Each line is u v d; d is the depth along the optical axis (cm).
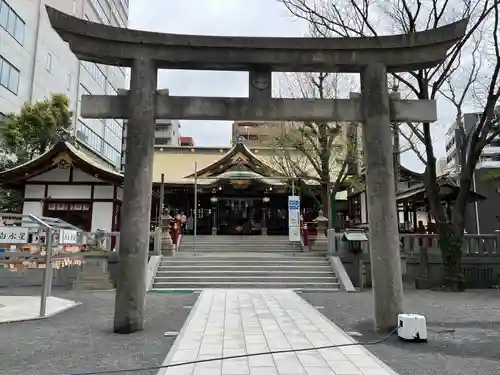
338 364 555
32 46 2902
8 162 2450
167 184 2728
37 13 2970
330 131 2123
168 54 788
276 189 2845
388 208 769
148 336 724
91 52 768
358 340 703
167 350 630
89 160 2256
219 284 1500
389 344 679
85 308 1052
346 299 1255
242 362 562
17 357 590
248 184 2731
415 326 696
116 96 788
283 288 1488
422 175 1720
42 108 2481
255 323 844
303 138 2327
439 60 801
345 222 2986
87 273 1510
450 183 2248
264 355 598
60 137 2502
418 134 1625
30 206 2202
